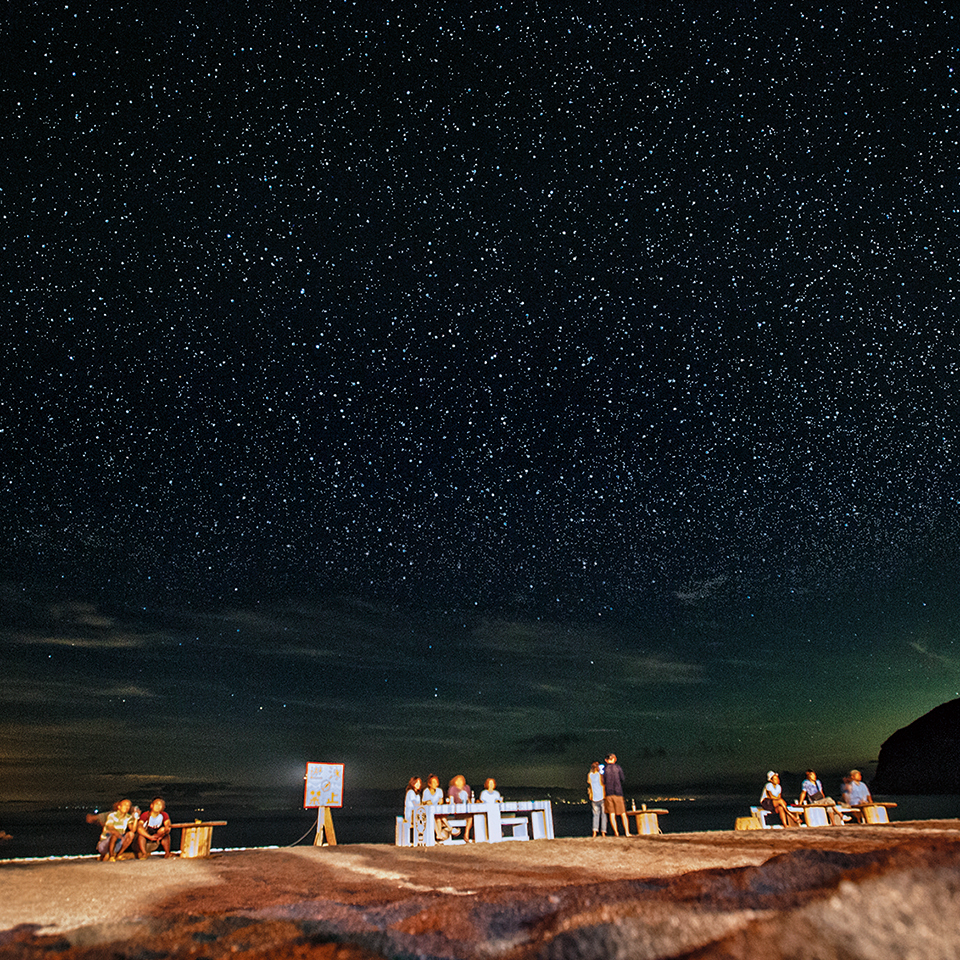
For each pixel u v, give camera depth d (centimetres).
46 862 965
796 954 287
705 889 387
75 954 415
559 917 389
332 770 1470
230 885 673
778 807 1493
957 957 274
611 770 1348
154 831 1059
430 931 416
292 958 385
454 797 1365
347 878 717
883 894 311
